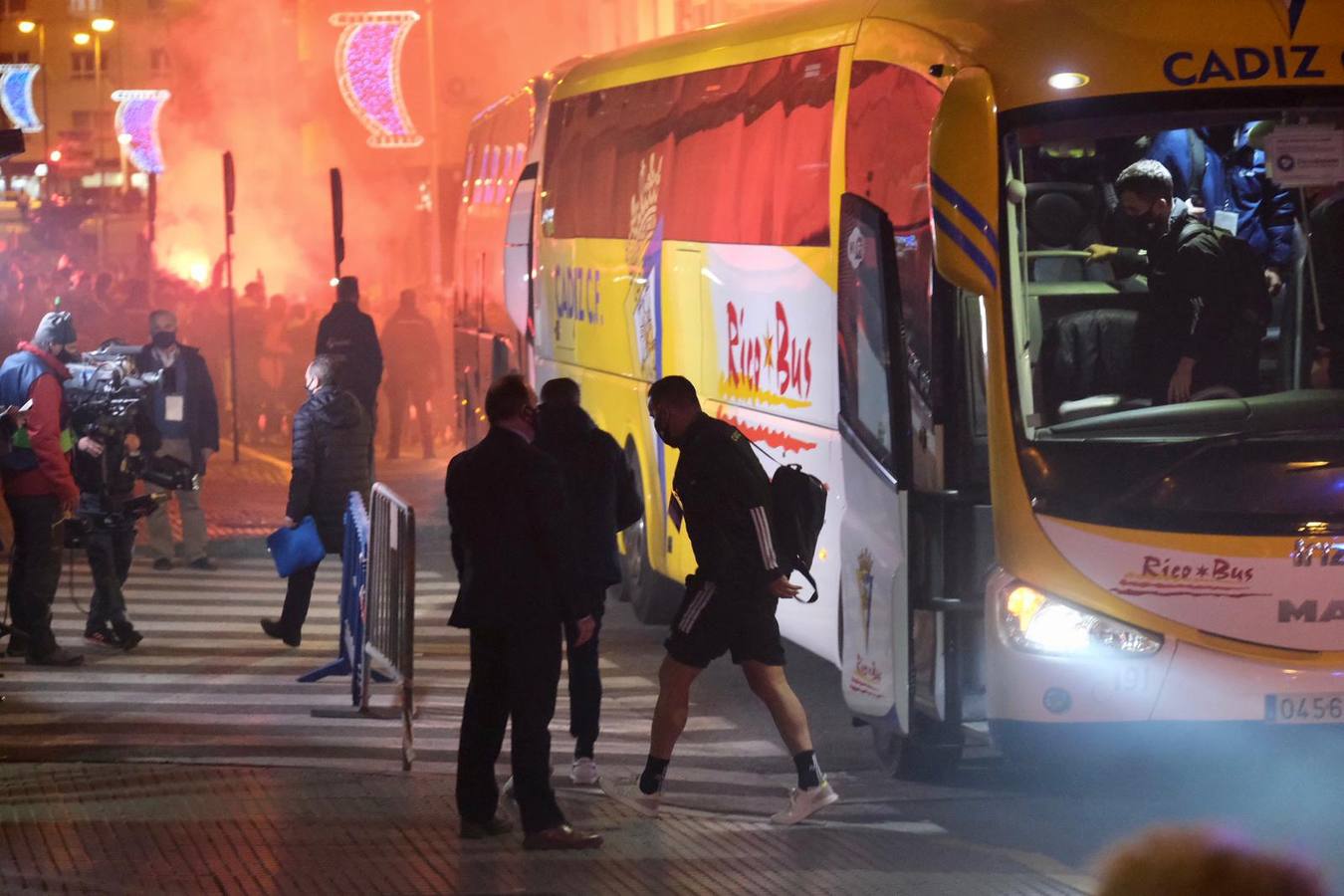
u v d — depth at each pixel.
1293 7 12.89
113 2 142.75
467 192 38.97
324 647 21.06
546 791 12.34
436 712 17.55
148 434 20.97
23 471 19.41
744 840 12.77
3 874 11.45
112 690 18.48
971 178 12.41
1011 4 13.39
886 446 13.98
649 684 19.42
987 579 12.70
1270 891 2.63
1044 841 12.76
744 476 13.16
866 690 14.49
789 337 17.36
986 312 12.53
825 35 16.81
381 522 16.62
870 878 11.70
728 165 19.30
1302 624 12.26
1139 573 12.27
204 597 24.66
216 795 13.77
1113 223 13.18
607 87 24.75
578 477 14.40
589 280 25.08
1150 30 12.82
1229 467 12.28
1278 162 12.73
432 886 11.38
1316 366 12.77
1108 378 12.67
